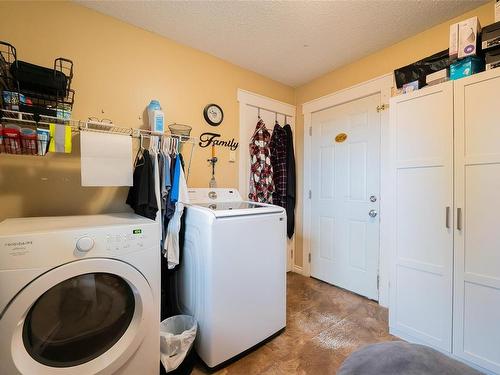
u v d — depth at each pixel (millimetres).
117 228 1108
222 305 1412
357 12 1695
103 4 1615
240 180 2480
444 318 1465
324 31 1912
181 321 1532
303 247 2910
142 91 1870
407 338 1648
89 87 1653
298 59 2346
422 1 1591
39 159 1509
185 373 1338
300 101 2955
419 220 1575
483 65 1422
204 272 1427
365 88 2281
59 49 1549
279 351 1575
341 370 741
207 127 2238
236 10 1677
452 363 708
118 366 1103
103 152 1343
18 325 915
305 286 2586
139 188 1474
